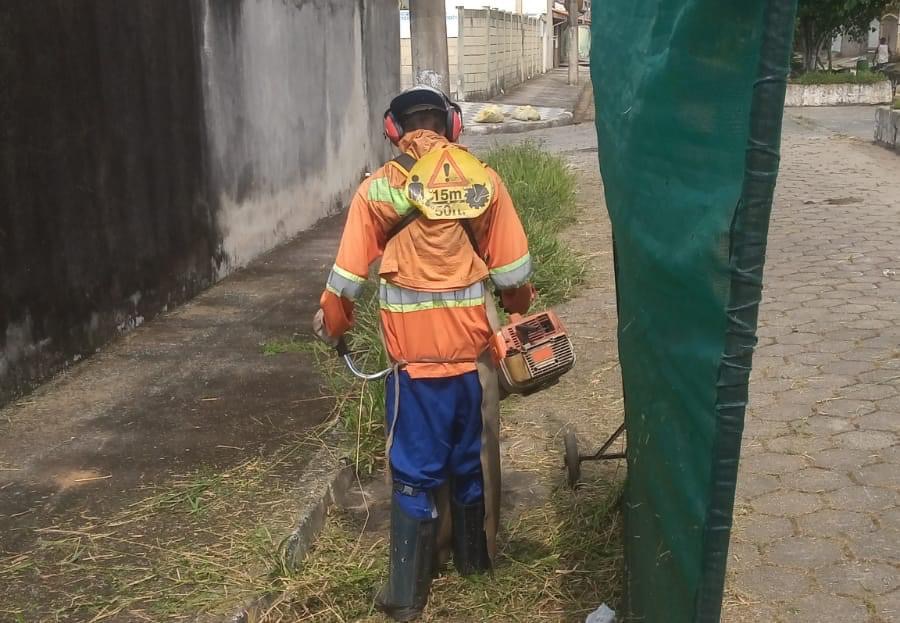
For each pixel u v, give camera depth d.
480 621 3.27
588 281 7.67
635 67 2.26
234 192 8.20
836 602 3.21
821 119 19.39
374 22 12.91
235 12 8.13
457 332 3.18
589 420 4.88
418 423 3.23
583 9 53.53
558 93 31.64
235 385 5.38
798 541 3.59
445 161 3.13
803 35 24.72
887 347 5.55
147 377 5.54
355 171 12.12
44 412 5.01
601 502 3.93
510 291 3.32
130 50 6.34
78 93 5.69
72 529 3.77
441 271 3.16
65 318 5.64
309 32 10.15
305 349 5.98
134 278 6.48
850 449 4.30
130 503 3.98
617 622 3.01
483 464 3.32
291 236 9.75
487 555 3.49
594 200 11.38
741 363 1.66
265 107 8.91
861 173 12.12
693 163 1.83
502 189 3.24
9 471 4.30
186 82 7.21
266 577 3.42
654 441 2.20
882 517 3.72
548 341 3.19
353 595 3.41
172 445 4.56
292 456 4.41
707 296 1.76
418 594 3.28
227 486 4.11
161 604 3.25
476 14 27.86
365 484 4.35
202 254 7.57
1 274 5.00
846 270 7.37
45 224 5.39
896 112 13.95
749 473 4.13
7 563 3.52
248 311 6.98
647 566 2.34
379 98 13.29
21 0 5.09
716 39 1.69
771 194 1.55
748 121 1.56
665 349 2.06
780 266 7.59
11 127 5.02
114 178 6.16
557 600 3.35
